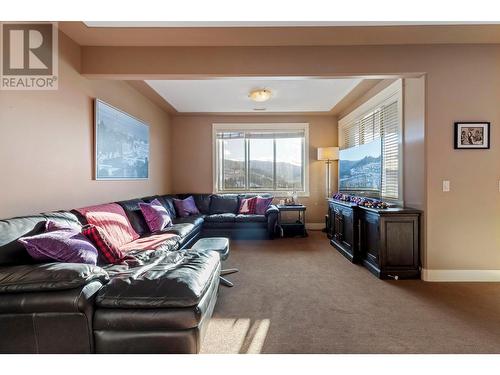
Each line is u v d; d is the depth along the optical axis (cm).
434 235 304
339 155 536
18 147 215
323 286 288
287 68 301
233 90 440
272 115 612
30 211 224
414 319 220
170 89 432
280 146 622
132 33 271
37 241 173
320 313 230
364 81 401
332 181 612
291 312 232
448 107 303
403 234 312
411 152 331
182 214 508
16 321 154
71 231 203
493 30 271
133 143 412
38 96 236
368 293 270
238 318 222
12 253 171
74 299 152
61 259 177
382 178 396
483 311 233
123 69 298
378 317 223
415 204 324
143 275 175
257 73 301
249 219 506
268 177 629
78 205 286
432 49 301
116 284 163
